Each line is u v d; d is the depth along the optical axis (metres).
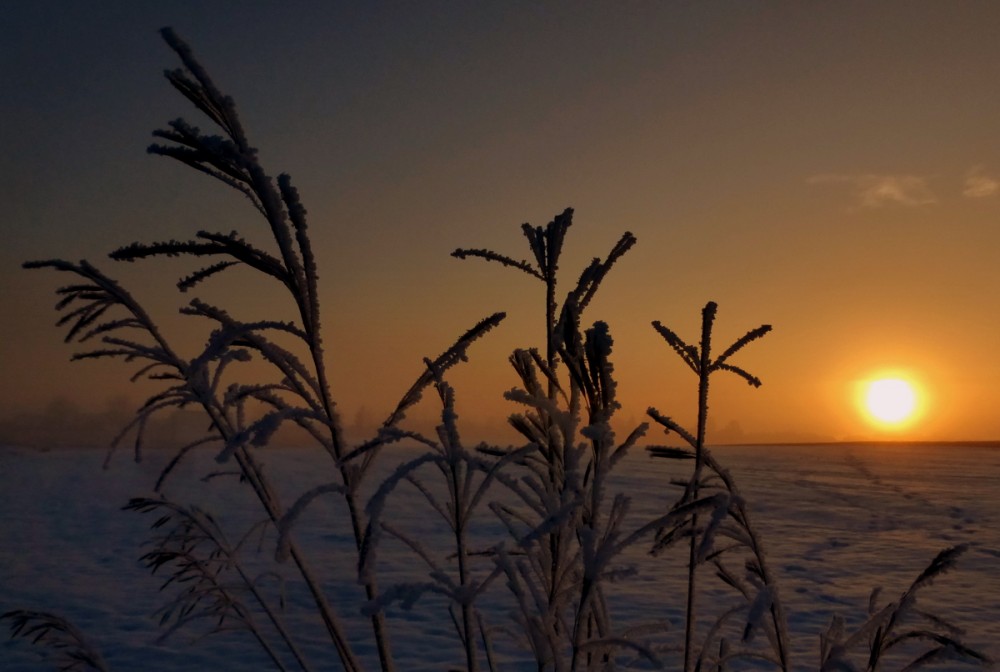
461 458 1.31
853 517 16.06
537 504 1.43
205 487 16.95
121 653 6.01
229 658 5.88
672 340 1.55
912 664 1.68
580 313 1.45
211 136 1.21
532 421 1.51
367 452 1.31
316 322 1.30
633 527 11.88
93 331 1.54
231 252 1.29
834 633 1.73
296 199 1.26
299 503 1.23
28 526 13.12
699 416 1.53
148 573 9.13
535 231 1.60
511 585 1.30
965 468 39.09
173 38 1.21
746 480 27.38
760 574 1.62
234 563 2.37
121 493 17.89
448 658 5.76
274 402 1.52
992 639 6.34
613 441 1.28
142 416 1.47
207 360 1.19
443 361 1.37
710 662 1.72
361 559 1.17
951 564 1.61
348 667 1.41
